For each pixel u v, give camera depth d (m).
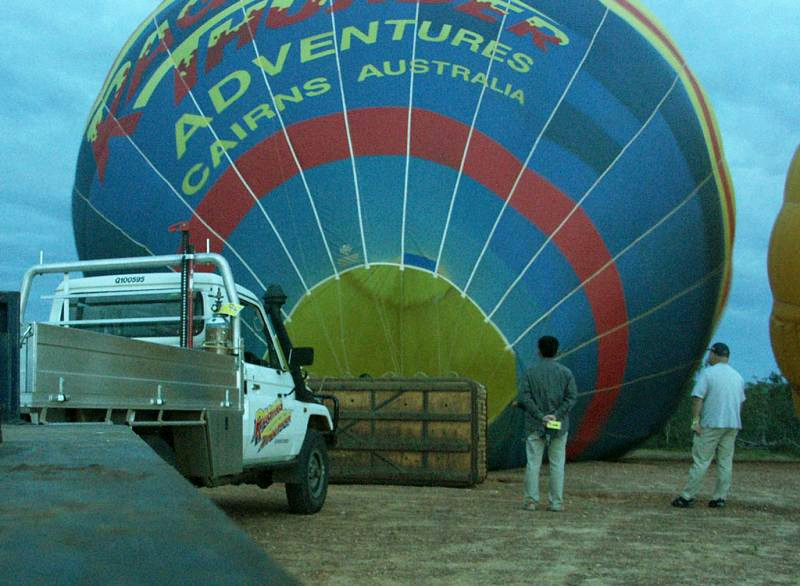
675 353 18.52
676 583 6.54
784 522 10.09
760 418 27.02
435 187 16.34
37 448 3.25
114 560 1.02
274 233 16.48
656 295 17.53
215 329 8.20
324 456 10.78
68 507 1.39
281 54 17.94
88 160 20.16
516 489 14.04
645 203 17.36
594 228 16.70
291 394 10.02
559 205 16.56
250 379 8.87
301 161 16.72
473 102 16.97
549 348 10.94
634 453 24.67
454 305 15.95
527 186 16.52
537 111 17.11
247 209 16.75
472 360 15.93
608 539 8.58
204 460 7.64
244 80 17.88
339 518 9.99
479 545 8.10
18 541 1.11
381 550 7.78
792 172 14.87
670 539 8.64
